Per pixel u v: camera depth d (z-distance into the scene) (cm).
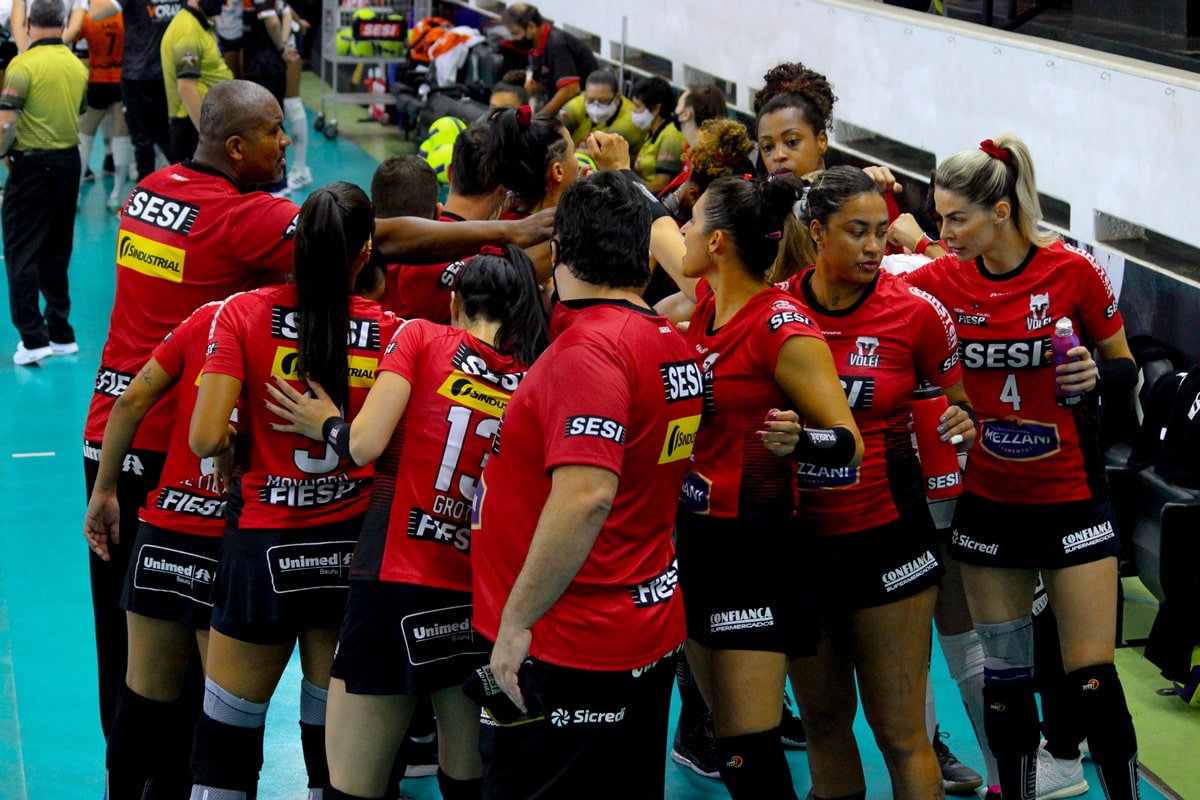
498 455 297
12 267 873
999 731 398
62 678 513
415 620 328
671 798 440
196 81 1086
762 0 891
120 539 399
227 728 355
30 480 707
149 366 366
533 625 279
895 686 362
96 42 1224
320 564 349
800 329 328
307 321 341
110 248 1138
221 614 350
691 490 345
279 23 1244
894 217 484
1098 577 388
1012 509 393
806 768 457
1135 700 503
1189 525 489
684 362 297
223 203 387
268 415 344
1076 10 712
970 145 676
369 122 1659
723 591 339
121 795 388
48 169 859
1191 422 514
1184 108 521
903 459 361
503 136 421
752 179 344
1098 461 396
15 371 873
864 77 773
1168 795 437
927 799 364
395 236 386
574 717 289
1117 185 568
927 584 360
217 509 369
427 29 1472
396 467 334
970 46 667
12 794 434
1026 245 387
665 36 1056
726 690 341
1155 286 604
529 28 1118
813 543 357
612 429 273
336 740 338
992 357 390
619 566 290
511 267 340
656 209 444
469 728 349
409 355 332
